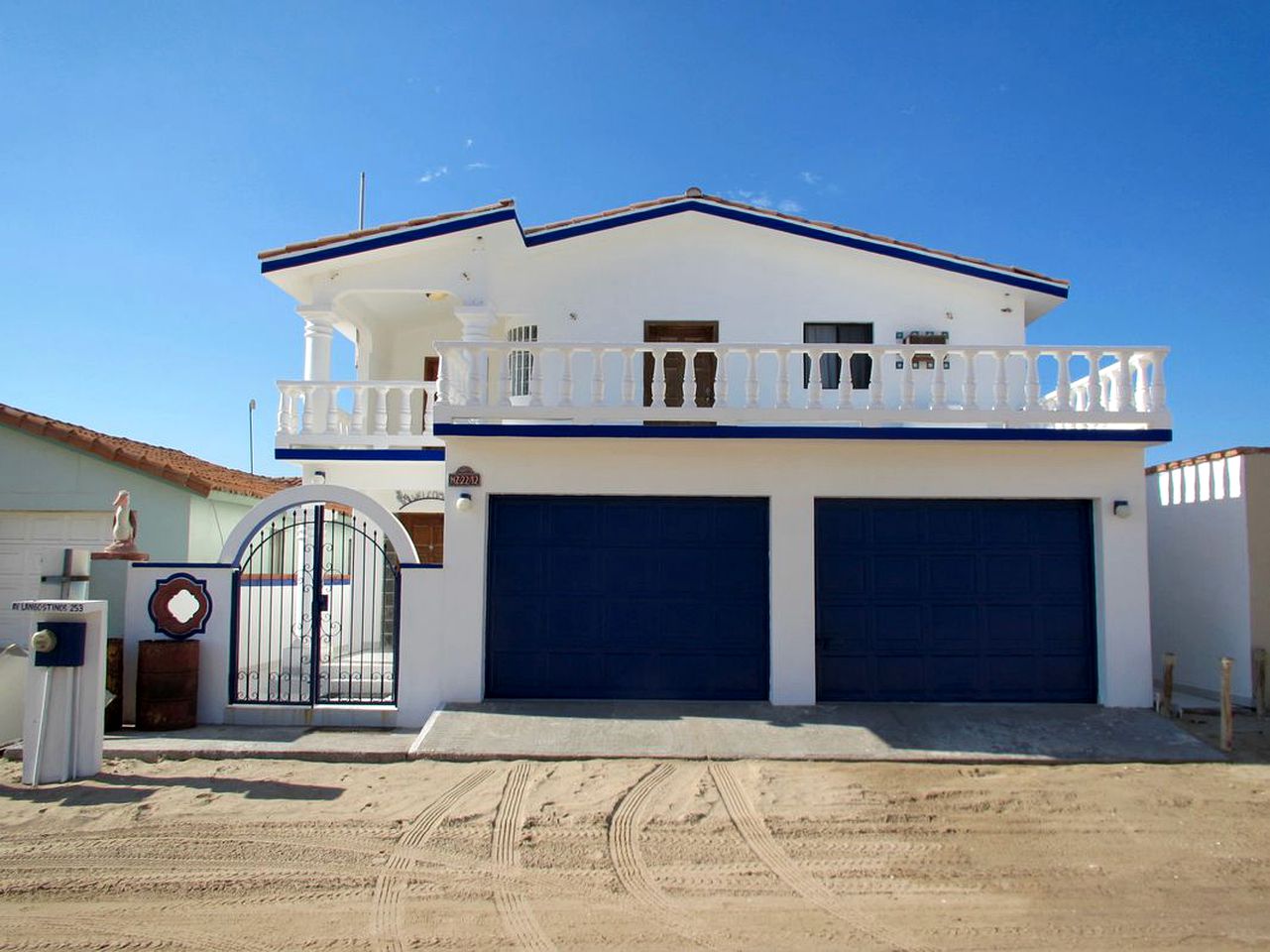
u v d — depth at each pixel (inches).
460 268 507.5
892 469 410.6
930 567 412.8
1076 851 249.1
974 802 290.2
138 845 247.8
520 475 409.1
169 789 299.3
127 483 524.1
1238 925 202.5
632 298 535.2
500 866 235.3
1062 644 411.5
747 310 533.6
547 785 305.1
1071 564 415.2
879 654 408.5
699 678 408.8
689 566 413.1
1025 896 217.9
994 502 416.2
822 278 535.2
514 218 490.9
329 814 274.5
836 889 221.9
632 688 407.8
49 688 308.3
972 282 533.0
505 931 197.5
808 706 396.8
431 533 548.4
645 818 273.3
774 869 234.5
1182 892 221.5
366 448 481.7
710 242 538.3
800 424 403.9
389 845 249.3
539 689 407.5
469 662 396.5
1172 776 322.0
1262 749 354.0
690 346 413.1
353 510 460.1
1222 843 255.8
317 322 506.0
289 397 484.7
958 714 387.2
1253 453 430.0
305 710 382.6
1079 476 410.9
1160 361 410.0
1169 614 492.7
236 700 387.5
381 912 207.0
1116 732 367.6
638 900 214.4
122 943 190.7
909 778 316.2
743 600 411.8
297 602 506.0
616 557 413.4
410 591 392.5
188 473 528.4
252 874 228.7
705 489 410.0
